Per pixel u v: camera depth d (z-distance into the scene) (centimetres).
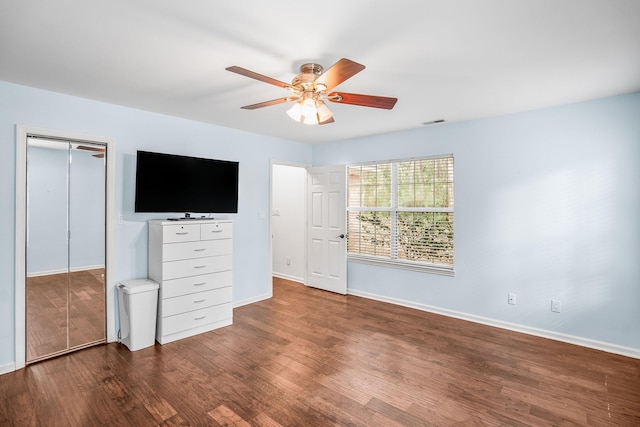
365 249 464
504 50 200
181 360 275
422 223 409
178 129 355
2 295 254
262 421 198
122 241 317
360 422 197
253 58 213
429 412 207
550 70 229
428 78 244
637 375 251
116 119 311
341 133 434
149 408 210
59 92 277
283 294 475
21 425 194
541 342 311
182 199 335
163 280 308
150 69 231
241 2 153
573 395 226
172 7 158
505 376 250
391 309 408
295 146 493
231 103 307
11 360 257
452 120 365
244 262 425
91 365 266
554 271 316
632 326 281
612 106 285
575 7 156
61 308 285
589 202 297
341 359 277
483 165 355
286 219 573
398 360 275
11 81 252
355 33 181
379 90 269
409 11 160
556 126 312
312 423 196
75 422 197
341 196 473
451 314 381
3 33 182
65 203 286
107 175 307
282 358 279
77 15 164
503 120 342
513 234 338
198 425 194
